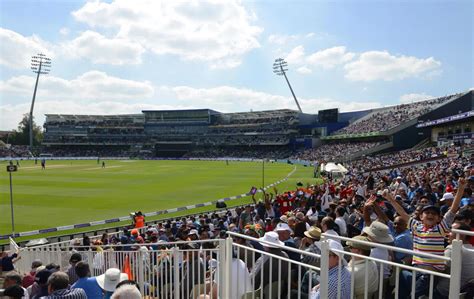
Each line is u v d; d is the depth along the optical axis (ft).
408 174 88.84
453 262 9.27
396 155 209.77
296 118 375.45
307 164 268.82
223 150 412.57
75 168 234.17
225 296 15.58
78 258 25.44
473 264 13.79
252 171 212.02
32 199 104.88
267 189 129.29
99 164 279.69
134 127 442.50
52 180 157.58
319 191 69.05
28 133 486.79
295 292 16.15
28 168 232.94
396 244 19.24
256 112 399.65
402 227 21.74
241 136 404.57
